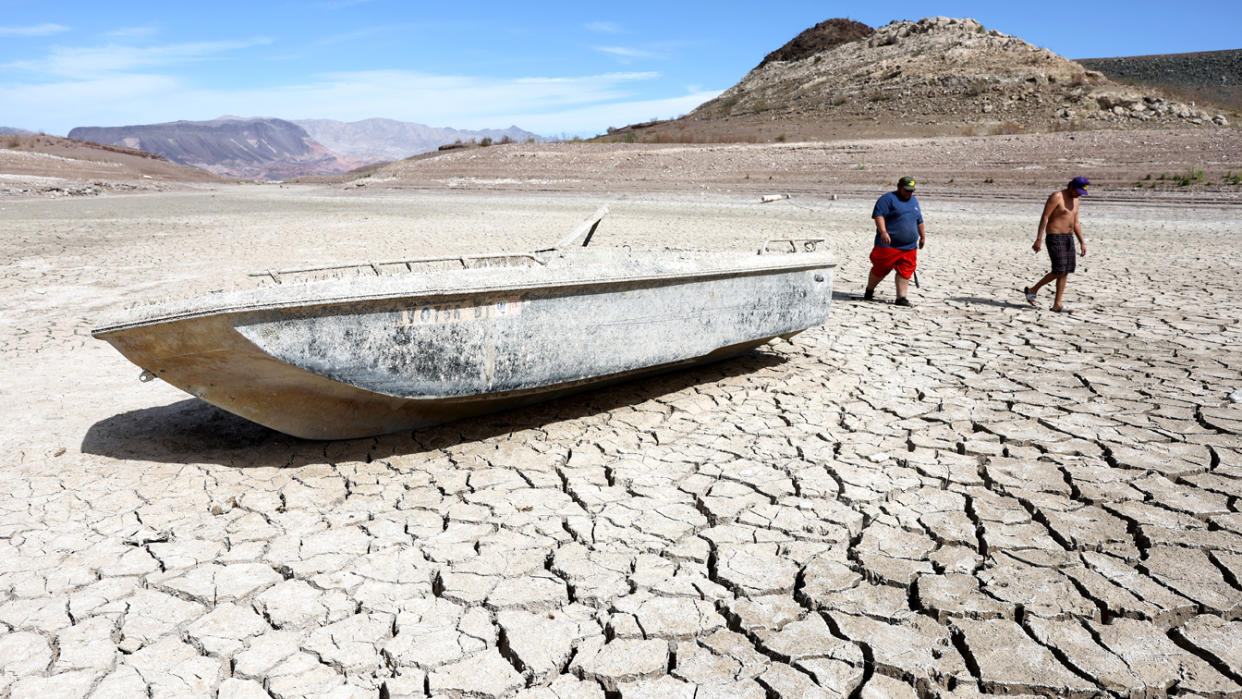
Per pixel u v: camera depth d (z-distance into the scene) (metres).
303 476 4.19
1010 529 3.54
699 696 2.51
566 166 37.84
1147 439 4.59
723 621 2.90
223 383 4.17
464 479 4.15
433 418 4.91
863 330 7.71
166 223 21.02
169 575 3.21
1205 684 2.52
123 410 5.38
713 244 14.23
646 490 4.00
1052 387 5.68
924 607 2.94
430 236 16.41
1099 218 17.80
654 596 3.06
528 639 2.80
